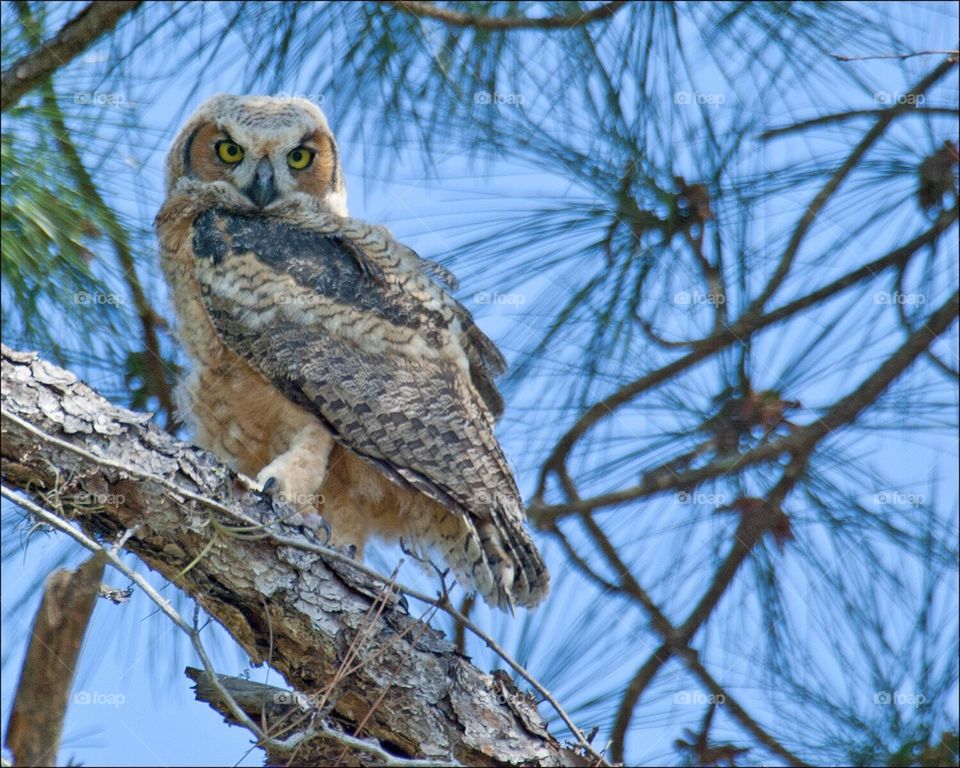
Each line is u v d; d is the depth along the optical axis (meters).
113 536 6.69
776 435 9.16
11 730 5.71
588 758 7.07
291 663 7.04
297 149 10.04
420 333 9.05
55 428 6.39
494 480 8.78
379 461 8.69
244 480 6.90
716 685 8.45
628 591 8.83
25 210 8.50
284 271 9.00
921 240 9.12
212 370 9.00
